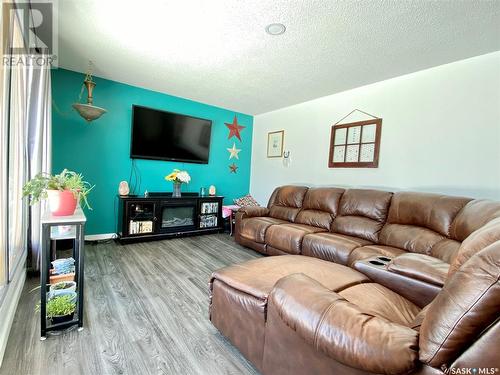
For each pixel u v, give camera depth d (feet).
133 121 11.90
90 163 11.24
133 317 5.85
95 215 11.53
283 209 12.41
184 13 6.27
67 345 4.81
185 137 13.71
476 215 6.12
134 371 4.31
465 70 8.09
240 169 16.52
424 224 7.77
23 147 6.83
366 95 10.76
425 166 9.02
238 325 4.65
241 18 6.40
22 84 6.51
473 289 2.10
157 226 11.96
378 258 6.11
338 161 11.78
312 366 3.33
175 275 8.29
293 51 7.99
